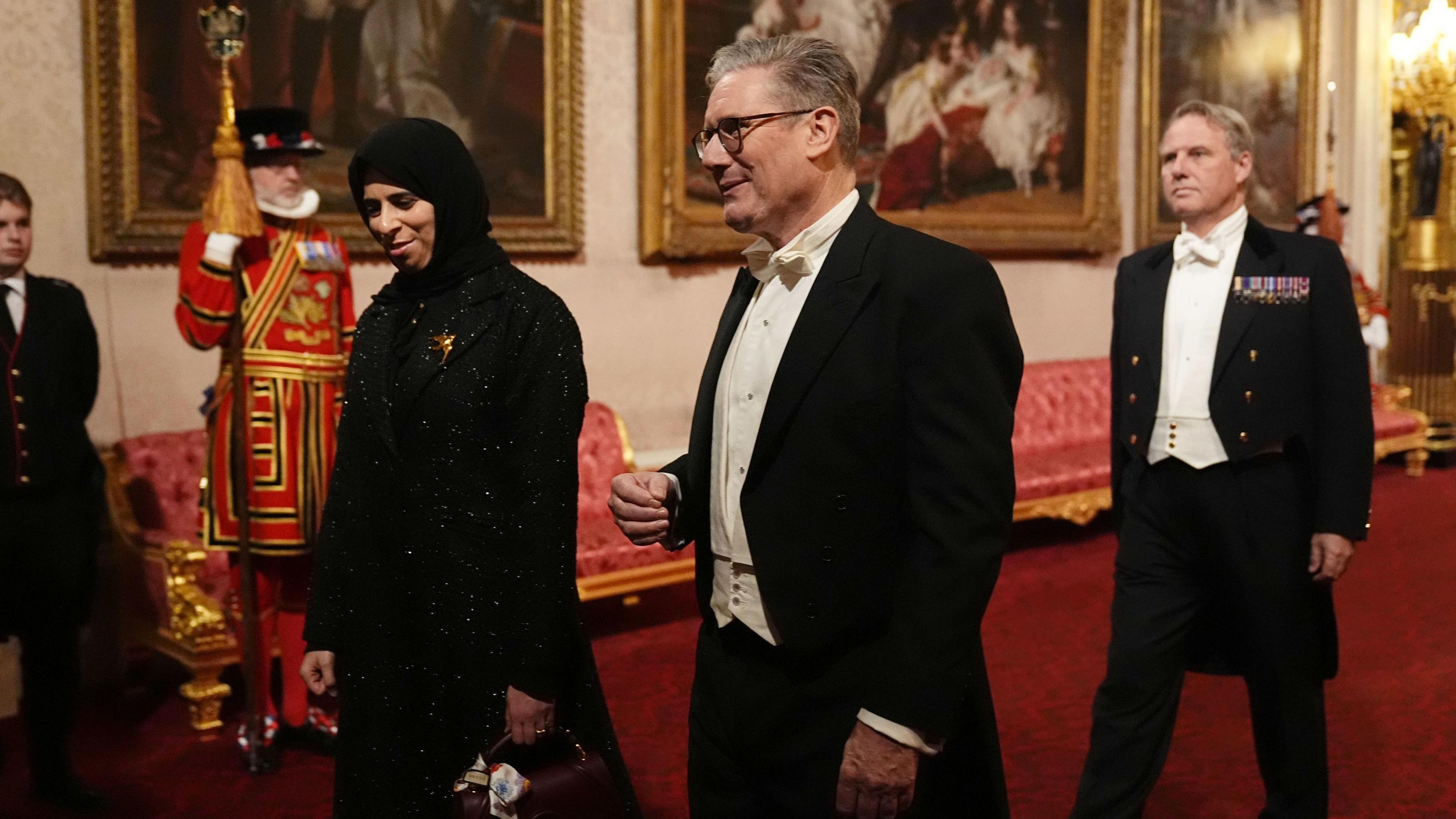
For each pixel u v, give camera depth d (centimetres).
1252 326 284
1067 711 428
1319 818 286
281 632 403
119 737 418
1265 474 282
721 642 191
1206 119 294
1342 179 1015
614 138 634
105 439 493
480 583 221
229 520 387
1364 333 798
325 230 400
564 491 221
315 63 534
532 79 598
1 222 338
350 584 226
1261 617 281
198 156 507
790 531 177
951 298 170
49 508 339
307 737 405
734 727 187
